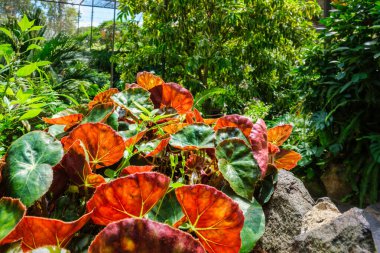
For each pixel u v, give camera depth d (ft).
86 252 1.55
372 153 9.09
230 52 14.93
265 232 2.58
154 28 15.11
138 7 15.71
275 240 2.58
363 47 9.18
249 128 2.55
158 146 2.07
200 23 14.38
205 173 2.36
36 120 3.81
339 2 10.69
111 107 2.37
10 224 1.30
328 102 10.10
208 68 15.02
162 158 2.43
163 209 1.83
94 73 15.62
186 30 14.79
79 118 2.43
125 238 1.18
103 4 42.45
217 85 15.33
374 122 9.87
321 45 11.08
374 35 9.78
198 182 2.28
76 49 15.96
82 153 1.76
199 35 14.42
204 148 2.31
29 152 1.65
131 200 1.47
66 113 2.66
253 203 2.20
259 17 14.85
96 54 29.35
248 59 15.48
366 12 9.89
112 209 1.48
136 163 2.25
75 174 1.79
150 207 1.49
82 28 47.24
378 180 9.49
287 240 2.61
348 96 9.65
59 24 45.27
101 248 1.16
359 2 9.99
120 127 2.55
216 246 1.62
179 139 2.27
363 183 9.37
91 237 1.62
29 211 1.70
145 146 2.24
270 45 15.28
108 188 1.44
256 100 16.76
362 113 9.97
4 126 2.89
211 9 14.79
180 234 1.21
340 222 2.51
